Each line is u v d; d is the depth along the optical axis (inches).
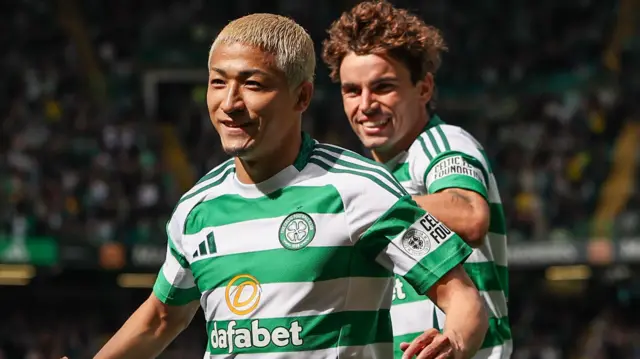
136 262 1460.4
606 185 1776.6
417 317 447.2
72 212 1624.0
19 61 1961.1
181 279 361.7
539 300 1711.4
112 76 1961.1
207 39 1995.6
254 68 325.1
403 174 455.2
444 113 1964.8
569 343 1690.5
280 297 324.5
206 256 339.9
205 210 345.4
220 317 334.0
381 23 447.5
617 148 1855.3
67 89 1932.8
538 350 1679.4
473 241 406.3
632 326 1694.1
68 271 1571.1
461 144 439.8
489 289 454.0
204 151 1857.8
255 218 334.6
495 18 2074.3
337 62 467.8
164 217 1679.4
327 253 325.7
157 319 370.3
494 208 461.4
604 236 1537.9
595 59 2014.0
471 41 2038.6
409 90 454.6
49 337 1615.4
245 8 2047.2
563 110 1941.4
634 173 1785.2
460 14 2068.2
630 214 1605.6
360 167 338.6
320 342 323.0
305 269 324.5
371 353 332.8
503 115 1957.4
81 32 2020.2
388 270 338.3
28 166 1717.5
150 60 1974.7
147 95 1957.4
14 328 1614.2
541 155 1844.2
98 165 1739.7
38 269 1515.7
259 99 325.4
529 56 2026.3
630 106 1923.0
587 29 2050.9
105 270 1513.3
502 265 469.7
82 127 1841.8
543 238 1544.0
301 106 340.5
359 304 330.0
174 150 1855.3
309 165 341.4
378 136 452.1
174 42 1987.0
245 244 332.2
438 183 423.5
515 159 1844.2
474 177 422.6
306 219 328.8
